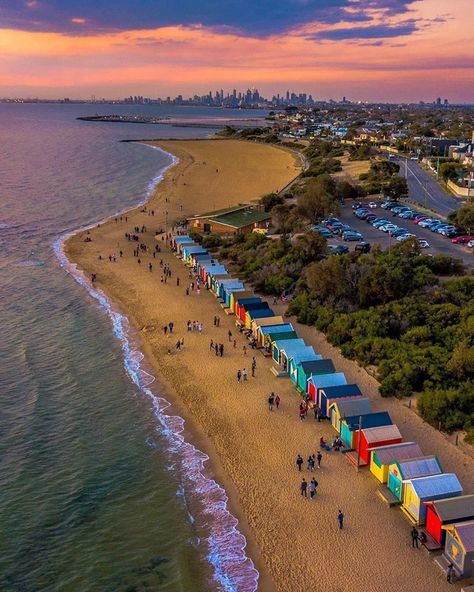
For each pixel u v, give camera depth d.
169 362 52.84
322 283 62.88
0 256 89.38
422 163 170.62
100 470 37.22
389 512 32.53
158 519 32.69
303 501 33.69
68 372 51.00
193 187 149.88
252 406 44.62
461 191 123.75
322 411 42.62
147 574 28.72
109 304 68.88
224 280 70.19
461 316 54.03
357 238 86.25
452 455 36.78
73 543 30.84
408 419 41.16
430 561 28.95
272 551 30.11
